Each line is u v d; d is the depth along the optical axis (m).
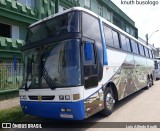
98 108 6.45
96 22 7.05
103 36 7.32
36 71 6.18
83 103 5.51
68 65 5.58
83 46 5.78
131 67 10.74
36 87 6.03
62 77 5.60
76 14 6.00
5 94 11.93
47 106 5.77
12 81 12.47
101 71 6.80
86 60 5.88
